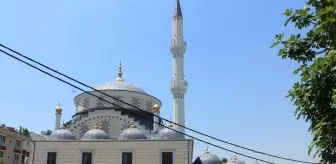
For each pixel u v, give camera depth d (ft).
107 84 220.02
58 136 172.35
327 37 38.75
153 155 161.89
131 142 164.35
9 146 253.85
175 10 237.86
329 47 39.47
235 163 245.65
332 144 37.78
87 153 164.55
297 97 40.73
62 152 165.07
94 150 164.45
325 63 38.32
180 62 226.79
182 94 220.02
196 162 181.06
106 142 165.17
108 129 190.39
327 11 36.40
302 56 41.34
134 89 216.95
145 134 182.80
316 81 39.04
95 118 192.75
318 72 39.01
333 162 37.68
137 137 168.14
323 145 38.04
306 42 40.98
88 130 189.26
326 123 37.60
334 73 38.11
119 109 194.70
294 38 41.45
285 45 41.83
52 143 166.50
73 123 192.85
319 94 38.96
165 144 162.71
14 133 258.57
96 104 207.62
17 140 262.67
